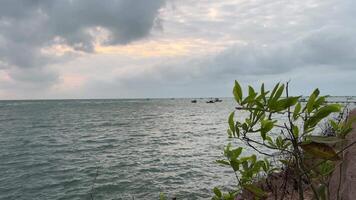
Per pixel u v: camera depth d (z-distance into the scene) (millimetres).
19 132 48031
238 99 1820
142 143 34688
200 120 68688
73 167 23188
